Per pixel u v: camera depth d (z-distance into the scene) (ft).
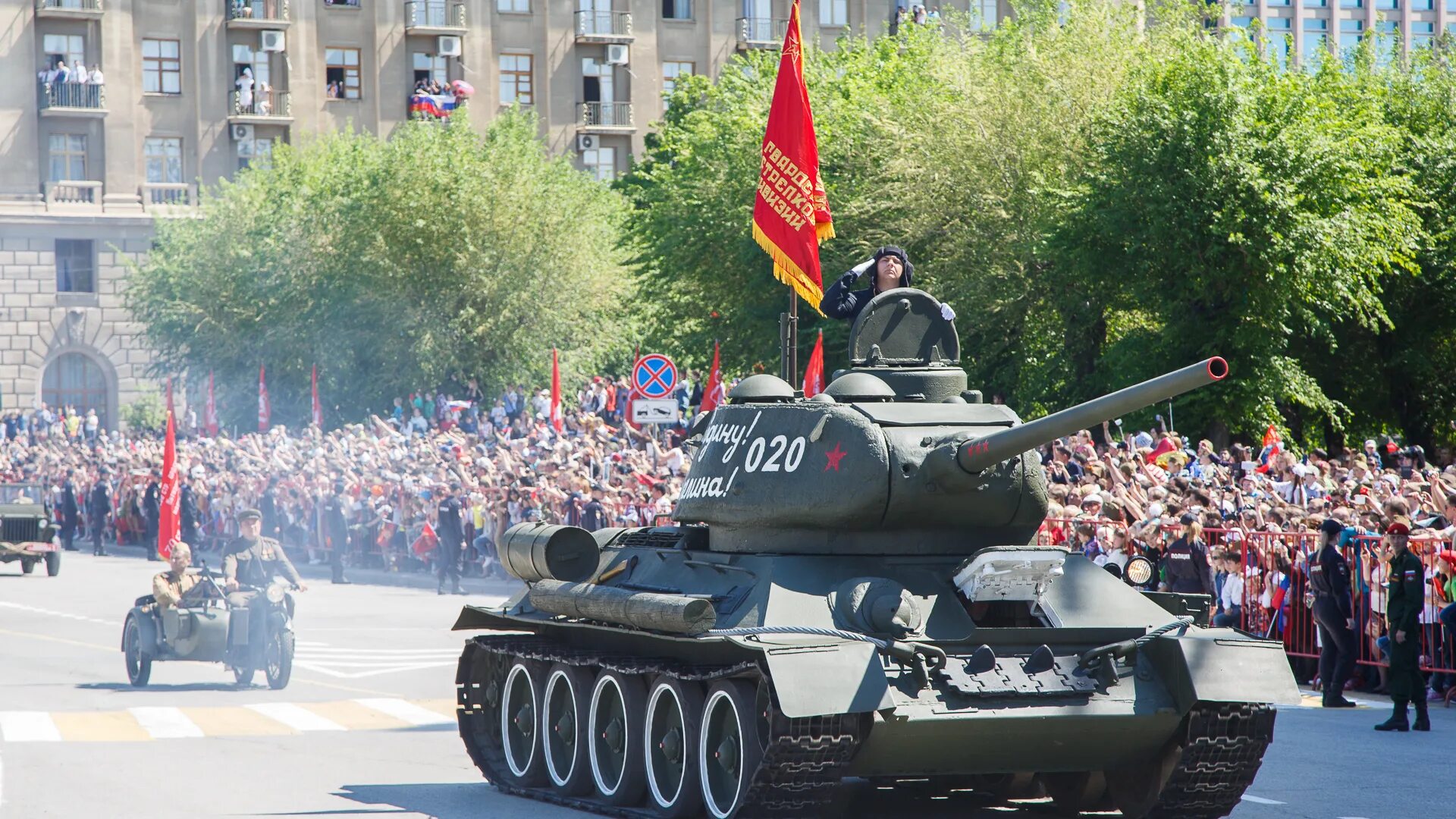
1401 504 116.26
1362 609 134.00
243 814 88.07
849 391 90.89
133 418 493.77
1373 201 245.86
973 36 316.81
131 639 142.51
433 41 540.52
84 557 321.32
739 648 79.05
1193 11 289.12
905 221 280.51
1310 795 91.71
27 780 97.66
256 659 140.15
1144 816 86.79
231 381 426.51
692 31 562.25
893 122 286.25
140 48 513.86
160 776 99.66
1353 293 242.78
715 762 83.46
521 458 251.39
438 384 402.31
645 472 216.13
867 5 562.25
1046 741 80.69
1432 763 101.96
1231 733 81.87
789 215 129.59
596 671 93.86
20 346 497.05
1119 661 82.99
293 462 300.40
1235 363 234.58
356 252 399.03
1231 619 140.97
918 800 96.02
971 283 271.90
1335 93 266.77
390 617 198.29
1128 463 168.25
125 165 508.94
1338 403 242.78
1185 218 226.99
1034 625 86.22
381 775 101.60
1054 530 155.63
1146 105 238.48
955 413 90.02
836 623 81.66
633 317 415.44
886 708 76.28
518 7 547.49
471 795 95.55
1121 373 242.78
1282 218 226.58
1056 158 274.16
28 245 497.46
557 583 98.58
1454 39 297.94
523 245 405.59
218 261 424.05
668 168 367.25
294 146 523.70
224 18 520.42
